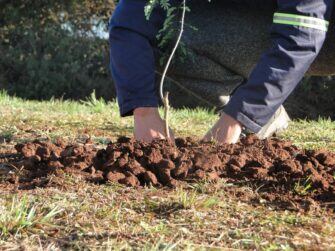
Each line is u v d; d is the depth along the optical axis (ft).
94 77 44.24
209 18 11.84
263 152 10.05
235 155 9.73
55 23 45.09
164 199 8.14
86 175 9.05
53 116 19.26
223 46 11.80
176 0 11.25
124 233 6.89
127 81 10.47
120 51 10.62
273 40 10.00
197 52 11.84
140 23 10.72
